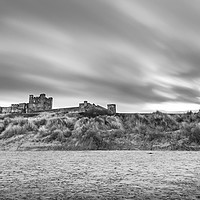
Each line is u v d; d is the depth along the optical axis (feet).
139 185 37.76
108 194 31.99
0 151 110.01
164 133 123.95
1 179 42.75
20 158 79.46
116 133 124.47
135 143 117.91
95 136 119.14
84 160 73.67
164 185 37.68
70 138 122.31
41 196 30.83
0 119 160.76
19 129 134.92
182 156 84.12
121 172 50.93
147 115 145.07
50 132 129.18
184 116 143.95
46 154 93.45
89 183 39.32
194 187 36.09
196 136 117.19
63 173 49.67
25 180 41.83
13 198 29.86
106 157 81.92
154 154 91.61
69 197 30.48
